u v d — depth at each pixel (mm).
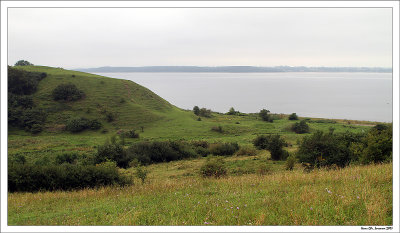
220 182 13641
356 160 20703
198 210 8289
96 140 59969
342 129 68938
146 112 79938
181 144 44188
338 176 11414
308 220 6742
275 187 10766
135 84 99062
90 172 17688
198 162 36750
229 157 40875
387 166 12734
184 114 84750
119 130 67312
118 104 82062
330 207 7598
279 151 33531
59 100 78312
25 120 66188
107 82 93812
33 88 80000
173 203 9430
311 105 156250
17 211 10133
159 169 32344
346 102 162500
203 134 66750
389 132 19438
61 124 68750
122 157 37531
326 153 21750
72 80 90438
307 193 8914
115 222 7680
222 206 8469
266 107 157750
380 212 6898
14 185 16453
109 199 11352
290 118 89500
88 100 81250
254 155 40844
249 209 8031
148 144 41781
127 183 17656
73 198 12266
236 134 66812
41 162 35812
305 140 24141
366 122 83625
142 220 7773
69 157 38906
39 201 11961
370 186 9195
